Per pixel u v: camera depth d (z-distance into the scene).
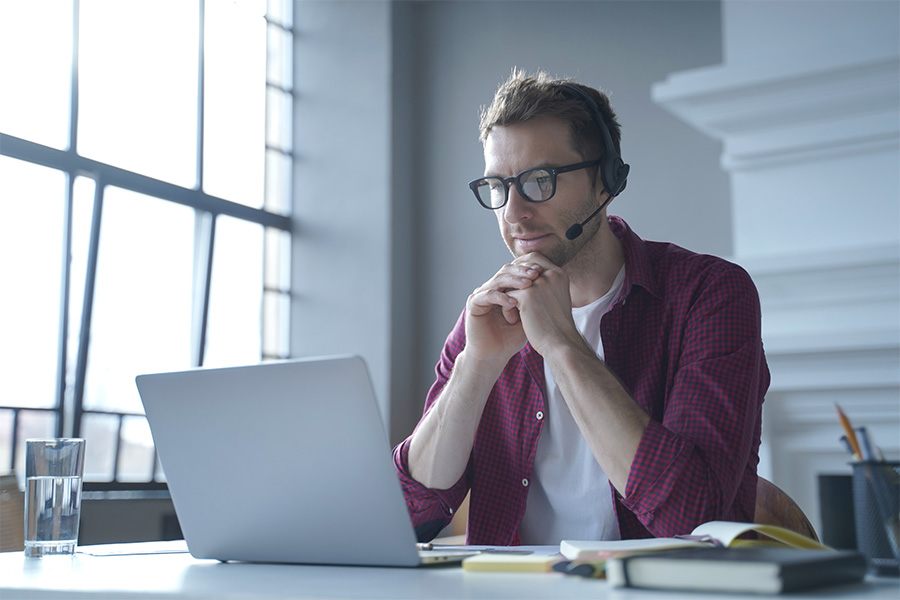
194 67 4.80
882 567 0.79
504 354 1.40
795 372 3.67
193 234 4.71
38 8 4.01
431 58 5.34
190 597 0.74
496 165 1.48
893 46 3.36
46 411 3.95
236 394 1.00
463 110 5.21
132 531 4.04
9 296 3.84
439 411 1.42
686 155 4.48
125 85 4.41
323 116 5.31
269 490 1.00
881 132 3.51
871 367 3.55
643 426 1.17
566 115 1.47
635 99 4.65
